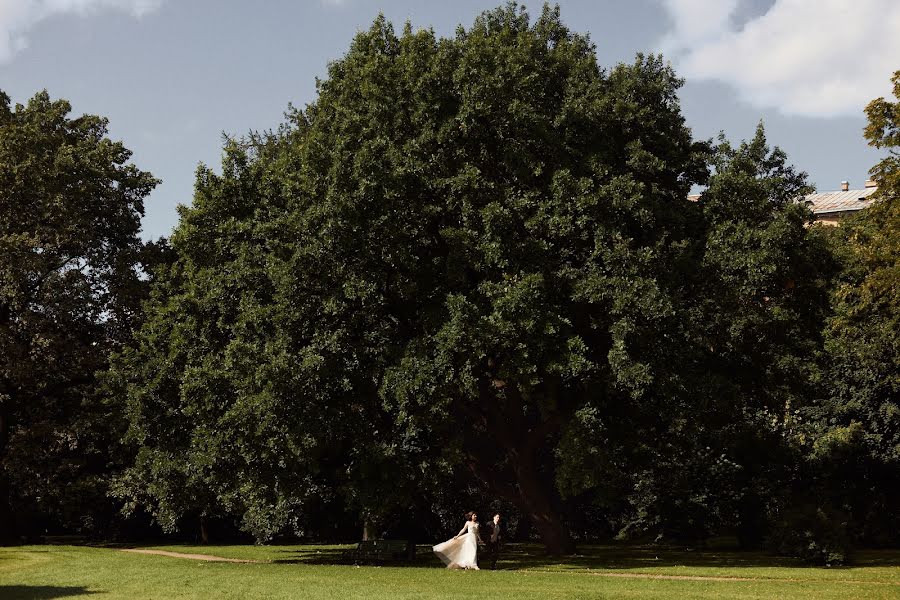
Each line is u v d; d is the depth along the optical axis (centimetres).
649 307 2236
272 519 2836
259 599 1514
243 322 2488
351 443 2680
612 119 2639
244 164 2791
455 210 2494
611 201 2372
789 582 1861
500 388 2850
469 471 3516
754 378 2856
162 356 2905
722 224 2528
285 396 2309
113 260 4031
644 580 1894
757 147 2692
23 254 3672
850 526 3450
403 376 2267
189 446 2867
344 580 1859
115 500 4194
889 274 2566
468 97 2475
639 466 3142
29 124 3875
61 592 1673
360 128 2566
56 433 3906
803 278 2789
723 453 3684
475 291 2383
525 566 2412
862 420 3528
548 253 2383
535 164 2472
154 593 1633
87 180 3856
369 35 2845
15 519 3953
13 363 3659
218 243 2669
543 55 2842
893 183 2523
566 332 2350
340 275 2398
